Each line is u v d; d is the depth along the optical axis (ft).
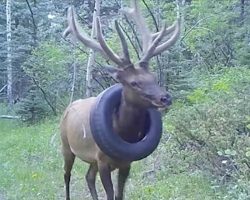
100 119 24.27
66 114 29.12
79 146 27.35
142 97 23.17
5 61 84.38
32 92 67.15
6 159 42.88
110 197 25.43
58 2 81.00
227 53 67.26
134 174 34.91
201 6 66.64
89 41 24.48
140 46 47.47
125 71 23.56
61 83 67.46
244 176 28.07
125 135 24.52
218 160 31.96
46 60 66.80
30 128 60.54
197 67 59.57
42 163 40.42
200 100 43.60
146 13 57.11
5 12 93.91
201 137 32.55
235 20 73.10
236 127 31.68
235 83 43.65
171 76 48.85
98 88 54.65
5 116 70.33
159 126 24.86
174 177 33.17
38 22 80.84
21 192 33.04
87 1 75.00
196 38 63.67
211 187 30.12
